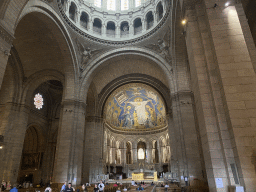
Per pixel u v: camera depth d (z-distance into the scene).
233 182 8.02
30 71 26.38
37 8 18.20
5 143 22.55
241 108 8.46
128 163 46.97
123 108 45.94
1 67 11.65
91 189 18.70
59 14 21.98
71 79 25.14
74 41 25.03
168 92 32.59
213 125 9.16
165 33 24.22
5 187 20.53
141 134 47.06
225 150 8.45
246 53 9.31
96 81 32.31
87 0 29.22
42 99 34.25
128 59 29.59
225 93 8.80
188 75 23.39
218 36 9.77
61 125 23.55
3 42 11.99
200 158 20.20
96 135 32.44
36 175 31.91
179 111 22.30
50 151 33.81
